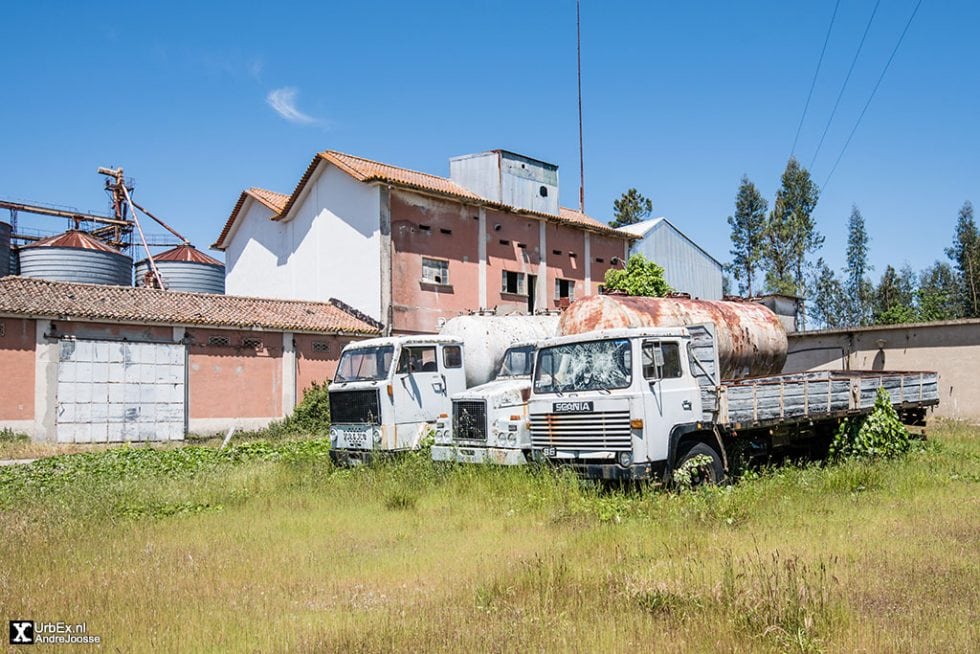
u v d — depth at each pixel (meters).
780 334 18.12
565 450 11.72
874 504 10.77
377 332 29.42
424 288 31.12
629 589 6.73
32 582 7.58
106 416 24.38
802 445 15.05
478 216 33.53
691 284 45.62
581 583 7.03
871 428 15.09
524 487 11.66
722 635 5.66
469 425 13.34
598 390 11.38
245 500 12.66
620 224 64.94
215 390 26.42
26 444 22.42
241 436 25.73
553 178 37.69
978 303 61.75
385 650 5.54
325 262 32.12
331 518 11.03
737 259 61.69
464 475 12.62
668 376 11.61
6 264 37.91
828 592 6.38
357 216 30.81
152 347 25.38
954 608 6.28
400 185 30.12
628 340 11.30
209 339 26.48
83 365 24.12
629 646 5.52
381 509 11.68
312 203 33.16
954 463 14.34
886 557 7.82
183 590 7.29
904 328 25.73
